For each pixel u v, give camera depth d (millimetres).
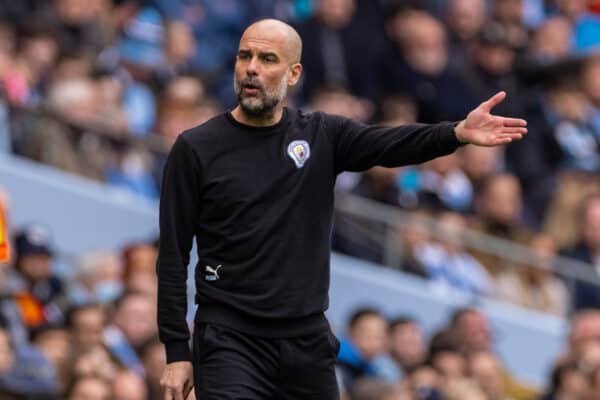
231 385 22359
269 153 22734
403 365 41156
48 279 39156
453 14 54781
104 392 34406
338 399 23094
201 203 22734
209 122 22891
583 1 59438
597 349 42969
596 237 49906
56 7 48344
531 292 48812
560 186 52188
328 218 22922
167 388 22531
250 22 53375
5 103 43844
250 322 22578
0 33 45156
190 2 51875
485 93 53406
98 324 36156
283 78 22562
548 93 54719
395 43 52250
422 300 46875
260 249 22547
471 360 41438
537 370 48500
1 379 33188
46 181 44062
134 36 49031
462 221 48031
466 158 49031
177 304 22609
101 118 45188
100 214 44688
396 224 46906
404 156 22672
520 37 56469
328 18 51812
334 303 46000
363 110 50469
